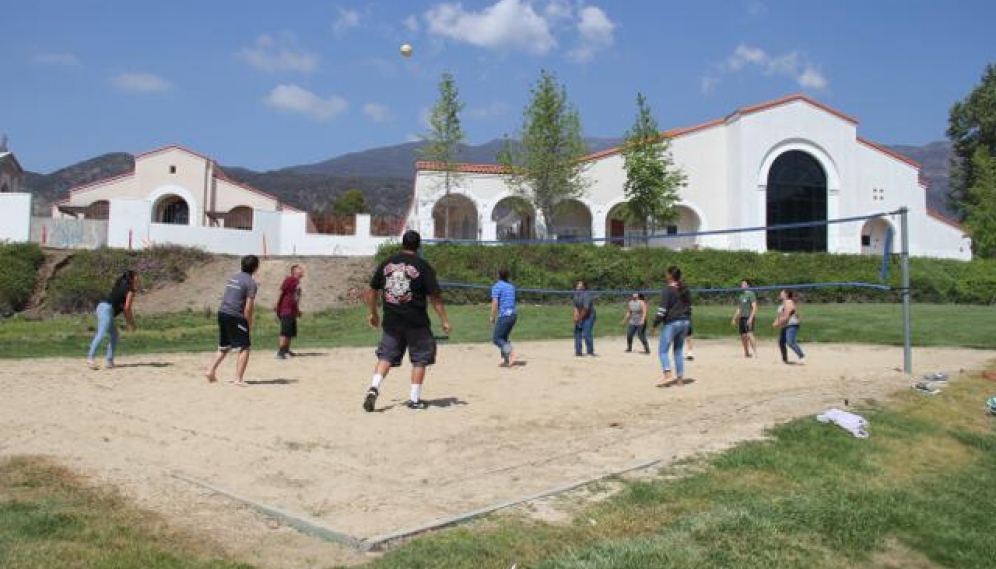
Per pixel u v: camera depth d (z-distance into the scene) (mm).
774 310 27688
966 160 59062
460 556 4277
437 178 38062
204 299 28812
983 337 19250
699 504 5359
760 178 41969
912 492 6090
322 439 7102
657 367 13227
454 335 20000
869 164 44344
